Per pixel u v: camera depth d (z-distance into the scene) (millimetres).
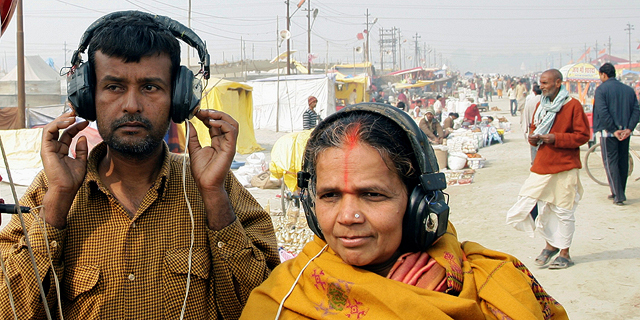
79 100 1525
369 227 1355
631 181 8891
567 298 4246
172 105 1598
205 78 1740
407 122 1394
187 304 1667
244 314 1536
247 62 35000
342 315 1354
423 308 1288
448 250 1473
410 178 1396
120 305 1597
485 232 6289
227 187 1924
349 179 1333
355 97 29844
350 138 1346
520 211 5062
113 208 1638
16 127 17359
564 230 4895
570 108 4855
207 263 1731
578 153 4895
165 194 1700
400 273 1407
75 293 1584
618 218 6547
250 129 17031
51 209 1542
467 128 17391
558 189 4852
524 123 10625
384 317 1312
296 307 1426
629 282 4469
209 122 1696
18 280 1529
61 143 1604
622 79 57375
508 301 1368
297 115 22453
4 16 1253
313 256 1550
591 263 4984
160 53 1552
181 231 1702
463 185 9531
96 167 1682
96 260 1604
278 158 5723
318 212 1424
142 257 1633
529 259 5227
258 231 1935
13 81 25125
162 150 1753
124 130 1528
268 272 1843
